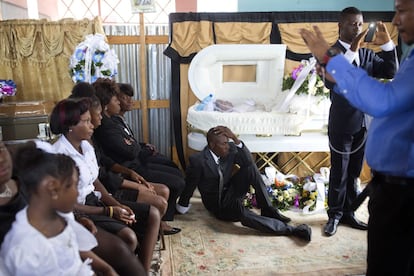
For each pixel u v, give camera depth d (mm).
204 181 2846
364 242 2566
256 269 2227
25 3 3680
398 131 1188
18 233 1106
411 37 1151
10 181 1353
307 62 3256
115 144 2361
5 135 2627
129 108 2756
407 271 1297
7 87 2973
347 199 2773
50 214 1149
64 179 1130
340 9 4039
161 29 3750
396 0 1162
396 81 1102
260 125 3082
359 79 1088
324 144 3139
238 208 2754
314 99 3107
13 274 1107
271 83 3553
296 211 3121
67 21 3383
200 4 4113
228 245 2518
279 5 4043
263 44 3521
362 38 2273
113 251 1542
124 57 3766
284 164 3520
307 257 2365
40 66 3449
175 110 3818
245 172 2789
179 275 2162
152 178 2662
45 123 2680
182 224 2846
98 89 2371
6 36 3338
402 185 1224
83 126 1771
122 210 1825
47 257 1104
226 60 3477
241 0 4062
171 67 3734
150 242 1929
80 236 1337
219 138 2752
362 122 2541
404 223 1244
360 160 2678
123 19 4172
